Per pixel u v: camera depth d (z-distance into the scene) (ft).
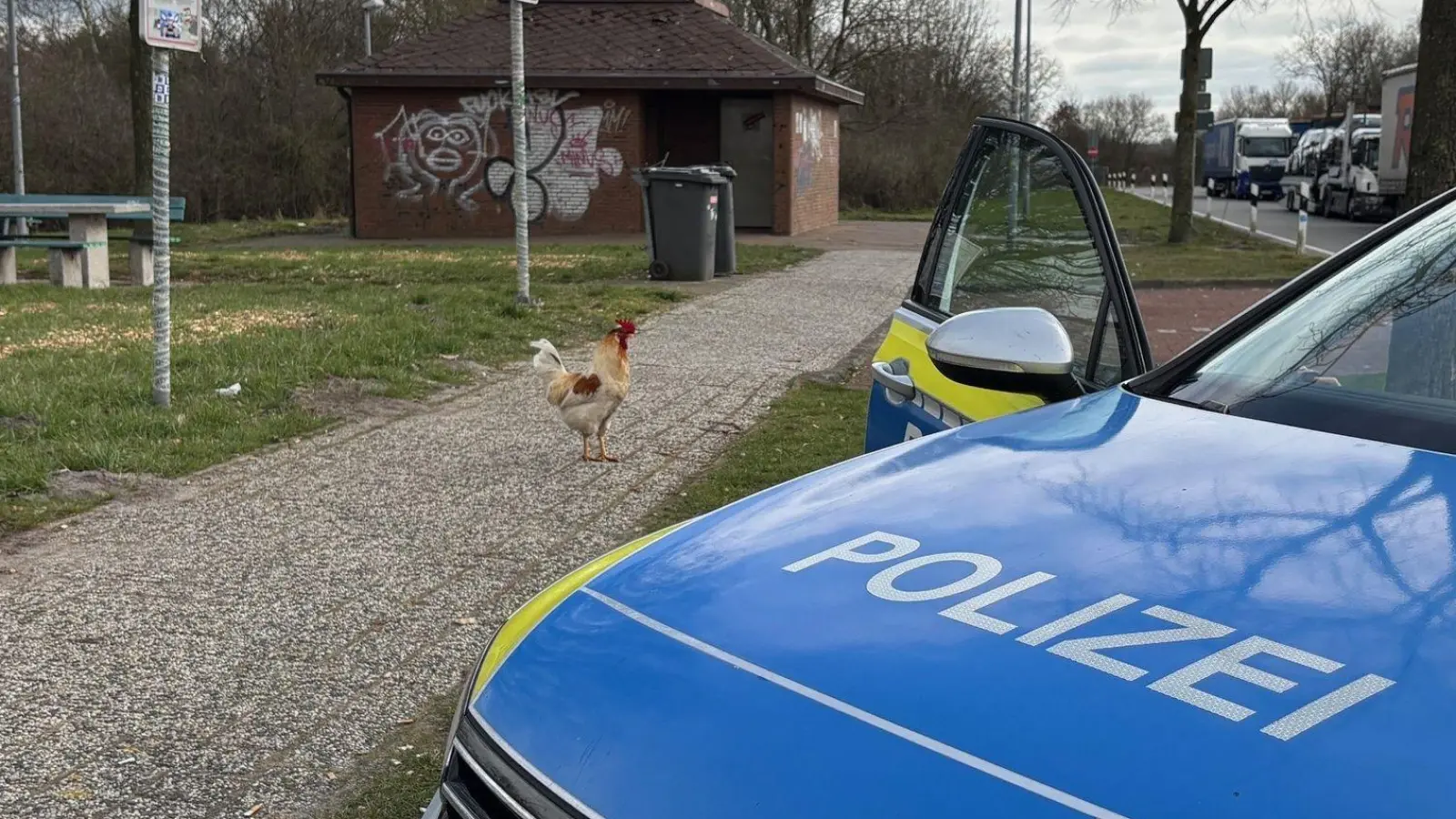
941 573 5.52
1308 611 4.79
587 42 84.99
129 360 29.55
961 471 6.73
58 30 113.29
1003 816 4.03
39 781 11.04
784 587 5.63
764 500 6.93
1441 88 25.48
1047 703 4.46
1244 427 6.98
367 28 104.17
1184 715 4.29
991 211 12.81
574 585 6.37
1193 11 82.89
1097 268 10.44
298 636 14.49
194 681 13.23
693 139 88.33
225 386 27.25
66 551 17.40
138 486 20.56
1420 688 4.25
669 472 22.16
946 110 155.63
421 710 12.64
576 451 23.65
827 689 4.78
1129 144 233.96
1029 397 10.52
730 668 5.07
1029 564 5.48
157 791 10.94
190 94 110.01
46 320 38.29
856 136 136.98
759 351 35.65
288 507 19.74
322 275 56.34
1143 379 8.36
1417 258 8.38
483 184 84.12
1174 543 5.48
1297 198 139.33
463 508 19.85
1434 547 5.17
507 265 58.70
